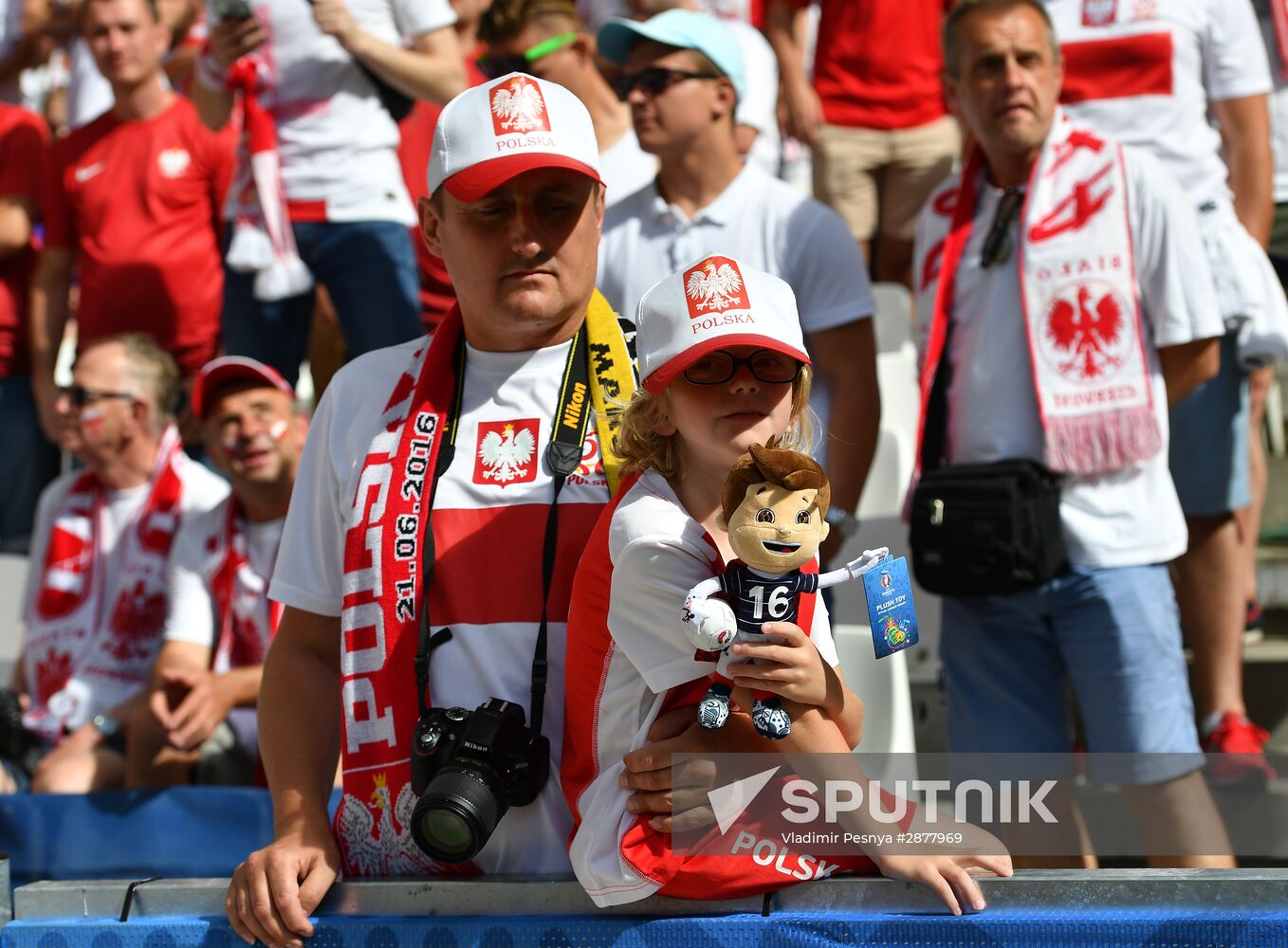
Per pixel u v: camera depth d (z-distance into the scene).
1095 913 2.60
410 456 3.01
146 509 5.46
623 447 2.72
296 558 3.12
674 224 4.73
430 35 5.59
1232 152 5.19
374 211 5.54
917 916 2.62
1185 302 4.18
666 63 4.62
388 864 2.92
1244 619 5.27
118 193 6.34
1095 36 5.09
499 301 2.93
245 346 5.69
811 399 4.70
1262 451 5.81
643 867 2.61
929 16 7.09
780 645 2.47
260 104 5.47
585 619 2.73
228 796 4.34
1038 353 4.25
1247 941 2.54
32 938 2.88
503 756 2.74
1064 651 4.22
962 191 4.53
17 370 6.81
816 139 7.13
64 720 5.26
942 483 4.19
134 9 6.28
